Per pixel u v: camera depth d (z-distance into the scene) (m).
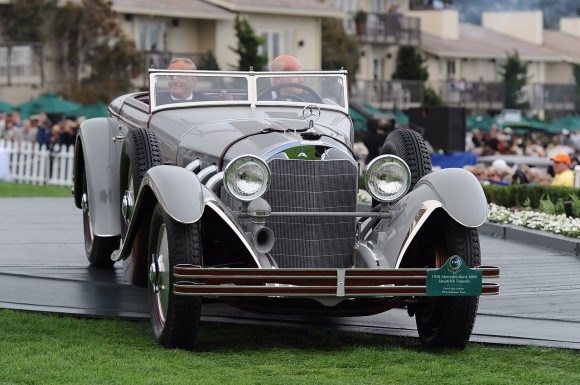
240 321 18.12
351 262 16.66
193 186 15.80
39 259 23.86
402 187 16.41
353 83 107.56
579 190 34.78
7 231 28.95
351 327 18.06
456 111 54.38
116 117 22.03
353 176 16.75
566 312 19.25
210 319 18.19
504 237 30.08
